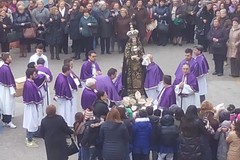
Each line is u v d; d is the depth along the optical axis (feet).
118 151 50.60
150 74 67.46
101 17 95.35
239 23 91.81
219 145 52.39
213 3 97.45
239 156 50.57
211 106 55.06
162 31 101.14
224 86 82.43
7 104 66.49
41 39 96.78
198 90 66.80
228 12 95.45
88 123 52.60
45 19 95.86
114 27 96.99
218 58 86.74
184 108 65.41
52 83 82.43
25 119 62.13
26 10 95.35
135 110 61.11
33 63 64.03
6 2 100.01
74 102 65.62
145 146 53.78
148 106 57.26
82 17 92.84
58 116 53.36
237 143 50.60
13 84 66.44
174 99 62.39
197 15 97.91
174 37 102.73
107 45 97.60
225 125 52.42
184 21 101.04
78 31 92.99
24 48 96.37
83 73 69.00
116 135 50.72
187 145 51.49
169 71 88.12
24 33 94.32
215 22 86.22
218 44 85.61
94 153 53.06
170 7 101.09
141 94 65.62
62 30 93.71
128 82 65.41
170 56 96.12
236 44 85.15
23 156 60.08
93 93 61.00
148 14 100.17
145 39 102.99
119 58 95.25
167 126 53.31
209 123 53.21
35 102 61.98
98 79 63.93
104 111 53.47
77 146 56.18
